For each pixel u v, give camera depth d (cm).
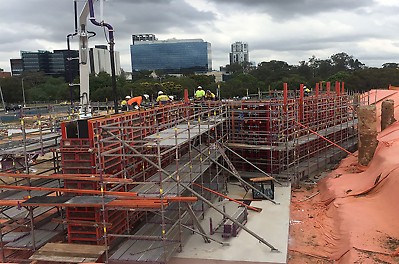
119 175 1427
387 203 1577
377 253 1266
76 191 1235
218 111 2152
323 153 2647
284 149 2044
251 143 2183
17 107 6931
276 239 1430
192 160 1630
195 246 1392
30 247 1340
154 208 1245
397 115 3431
